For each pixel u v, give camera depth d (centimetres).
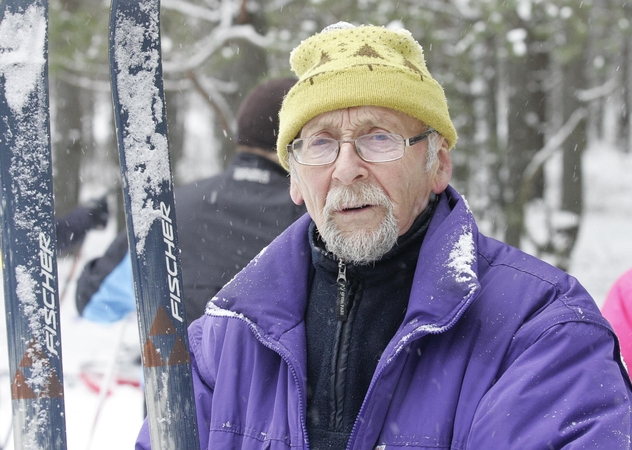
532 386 129
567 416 126
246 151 268
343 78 148
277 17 631
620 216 1680
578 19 592
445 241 147
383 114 149
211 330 172
